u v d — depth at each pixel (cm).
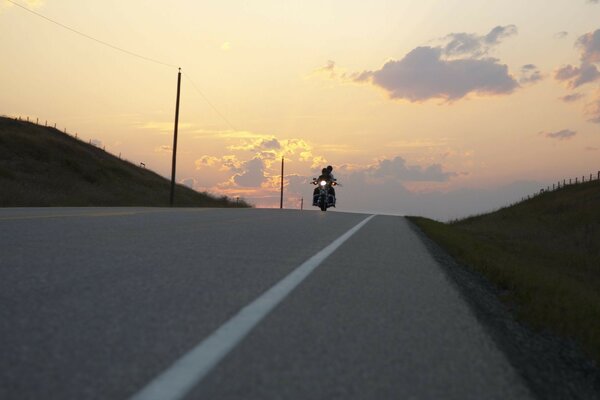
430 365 343
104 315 408
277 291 534
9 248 727
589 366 407
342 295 544
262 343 362
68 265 614
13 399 249
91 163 5947
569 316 545
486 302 603
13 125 6194
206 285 544
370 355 354
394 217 2845
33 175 4753
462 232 2338
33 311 409
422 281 671
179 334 370
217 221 1521
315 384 294
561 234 3469
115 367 299
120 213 1705
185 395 267
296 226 1459
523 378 338
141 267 627
